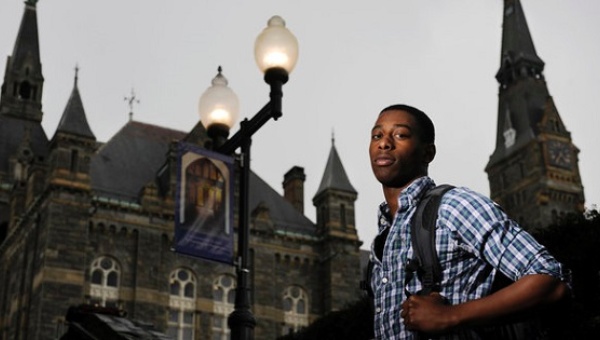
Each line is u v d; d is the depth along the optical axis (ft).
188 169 44.65
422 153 13.12
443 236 11.70
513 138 344.49
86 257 164.96
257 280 181.16
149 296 167.22
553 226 81.76
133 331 47.93
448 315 10.77
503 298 10.62
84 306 54.60
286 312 182.80
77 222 164.96
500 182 341.00
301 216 200.54
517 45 369.30
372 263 13.16
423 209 12.10
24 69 293.02
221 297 175.94
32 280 165.17
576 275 75.51
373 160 13.12
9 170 254.88
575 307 70.69
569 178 326.24
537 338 11.27
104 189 175.94
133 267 169.17
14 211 194.90
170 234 175.22
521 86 356.38
